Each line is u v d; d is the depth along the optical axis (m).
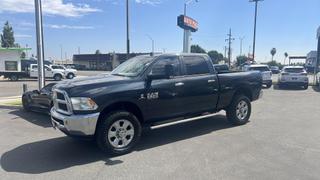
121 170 5.52
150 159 6.07
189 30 32.41
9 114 11.16
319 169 5.48
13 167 5.74
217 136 7.73
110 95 6.16
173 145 6.99
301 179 5.04
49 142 7.37
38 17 13.23
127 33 22.25
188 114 7.66
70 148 6.87
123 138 6.39
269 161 5.89
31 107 10.95
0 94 18.86
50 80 37.31
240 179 5.06
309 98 16.53
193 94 7.61
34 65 36.38
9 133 8.30
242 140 7.35
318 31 32.09
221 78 8.33
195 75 7.77
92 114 5.96
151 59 7.12
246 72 9.21
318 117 10.41
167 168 5.58
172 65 7.13
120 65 7.91
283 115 10.77
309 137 7.62
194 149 6.68
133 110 6.79
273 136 7.71
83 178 5.19
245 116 9.11
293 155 6.23
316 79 26.11
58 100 6.36
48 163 5.94
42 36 13.52
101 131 6.12
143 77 6.80
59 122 6.25
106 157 6.23
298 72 22.89
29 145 7.14
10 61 41.22
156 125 7.14
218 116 10.26
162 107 7.04
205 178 5.12
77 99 5.94
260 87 9.52
